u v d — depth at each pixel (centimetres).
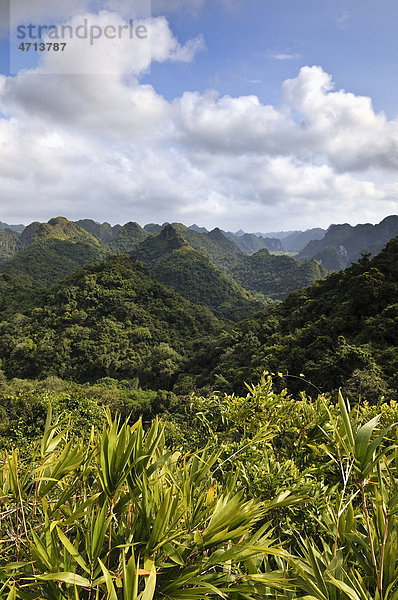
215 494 151
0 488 150
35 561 111
